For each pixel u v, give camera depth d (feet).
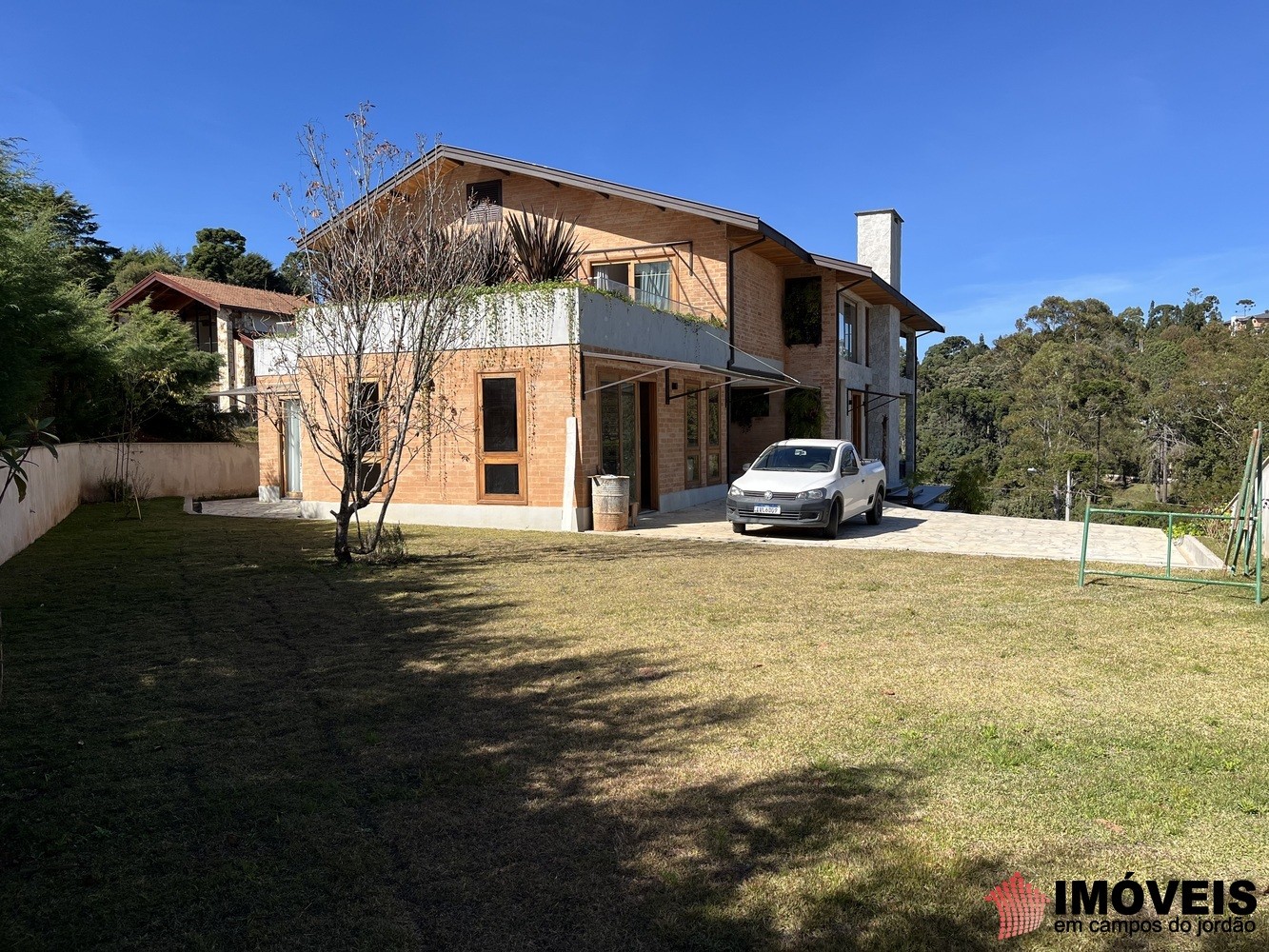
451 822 12.43
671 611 26.18
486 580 31.65
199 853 11.57
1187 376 185.47
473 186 68.54
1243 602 27.30
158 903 10.35
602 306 48.93
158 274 92.22
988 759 14.42
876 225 94.94
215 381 83.20
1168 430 188.03
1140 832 11.88
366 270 36.09
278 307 98.12
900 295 88.12
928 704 17.34
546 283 47.34
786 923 9.83
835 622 24.73
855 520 55.62
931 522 55.06
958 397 237.66
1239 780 13.53
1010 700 17.52
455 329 43.91
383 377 38.91
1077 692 18.01
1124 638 22.66
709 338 62.64
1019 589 29.58
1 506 35.73
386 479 36.42
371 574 32.81
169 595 28.68
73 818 12.53
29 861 11.36
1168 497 176.96
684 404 60.44
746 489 45.55
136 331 74.28
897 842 11.64
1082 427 190.80
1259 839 11.67
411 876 10.96
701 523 51.44
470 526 49.16
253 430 81.87
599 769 14.25
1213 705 17.10
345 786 13.65
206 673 19.75
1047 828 12.00
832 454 48.37
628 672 19.75
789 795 13.14
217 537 44.14
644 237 64.95
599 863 11.23
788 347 77.51
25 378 44.42
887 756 14.61
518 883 10.78
